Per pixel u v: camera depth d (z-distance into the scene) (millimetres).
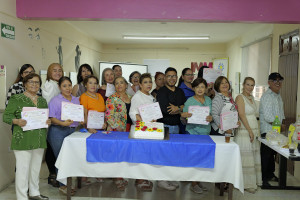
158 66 9117
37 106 2588
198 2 3432
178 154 2512
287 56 4027
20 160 2531
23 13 3451
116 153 2545
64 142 2566
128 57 9188
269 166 3494
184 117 2984
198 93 2977
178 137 2736
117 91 3119
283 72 4176
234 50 7820
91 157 2553
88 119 2859
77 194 2939
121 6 3445
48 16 3451
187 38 7539
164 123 3090
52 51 4805
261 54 5469
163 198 2867
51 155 3135
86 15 3453
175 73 3086
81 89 3494
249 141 3082
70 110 2664
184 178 2541
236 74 7469
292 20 3387
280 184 3170
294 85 3721
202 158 2494
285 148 2711
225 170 2502
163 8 3441
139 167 2572
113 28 6383
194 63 9055
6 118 2434
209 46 8969
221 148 2482
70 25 5852
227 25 5918
